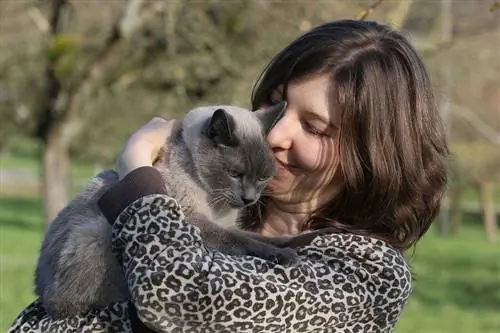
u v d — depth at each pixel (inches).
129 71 563.2
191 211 134.0
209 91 541.3
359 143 123.6
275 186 138.0
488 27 451.2
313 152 128.8
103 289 126.6
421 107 126.7
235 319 107.3
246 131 139.9
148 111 594.9
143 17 501.7
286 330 110.3
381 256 118.8
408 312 468.4
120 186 115.3
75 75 528.1
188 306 106.0
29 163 1642.5
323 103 126.0
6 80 620.7
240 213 145.4
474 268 719.1
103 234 127.3
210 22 510.3
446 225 1074.7
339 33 127.6
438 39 430.9
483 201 1062.4
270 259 115.9
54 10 488.7
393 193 123.7
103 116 629.9
